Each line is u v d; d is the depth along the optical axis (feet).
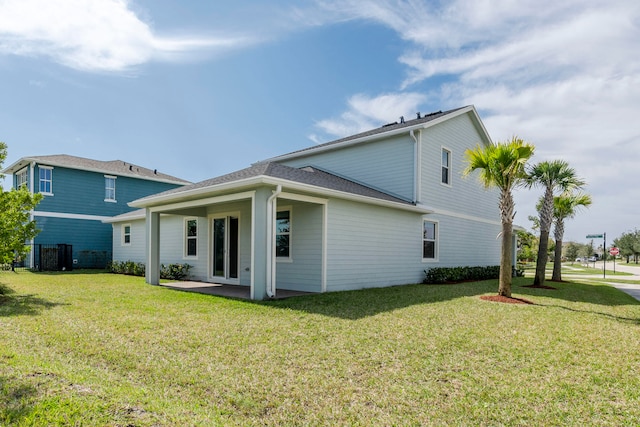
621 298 33.19
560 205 51.93
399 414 9.25
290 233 33.94
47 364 11.69
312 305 23.98
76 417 7.98
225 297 27.78
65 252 60.59
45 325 17.58
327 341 15.43
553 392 10.72
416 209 39.65
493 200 59.31
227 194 30.01
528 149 29.19
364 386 10.90
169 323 18.53
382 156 45.11
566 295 33.55
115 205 71.77
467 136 52.31
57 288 32.60
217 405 9.57
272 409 9.43
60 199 64.90
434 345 15.10
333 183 35.65
